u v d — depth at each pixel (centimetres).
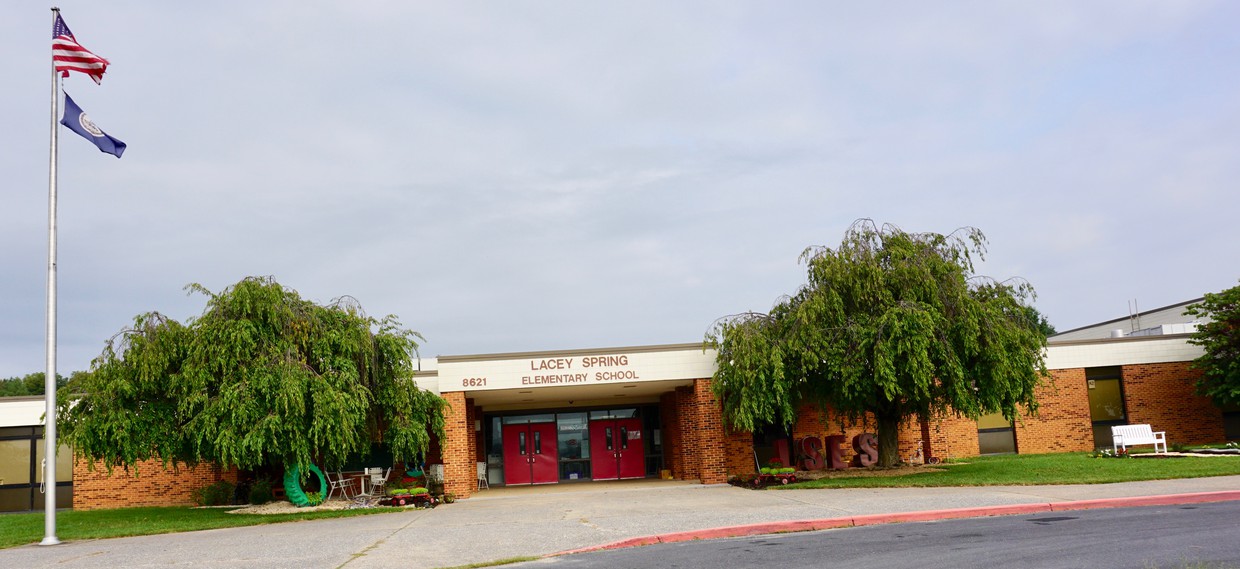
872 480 2355
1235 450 2553
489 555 1330
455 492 2688
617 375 2769
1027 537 1252
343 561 1312
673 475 3262
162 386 2212
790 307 2609
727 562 1168
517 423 3494
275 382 2103
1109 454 2692
